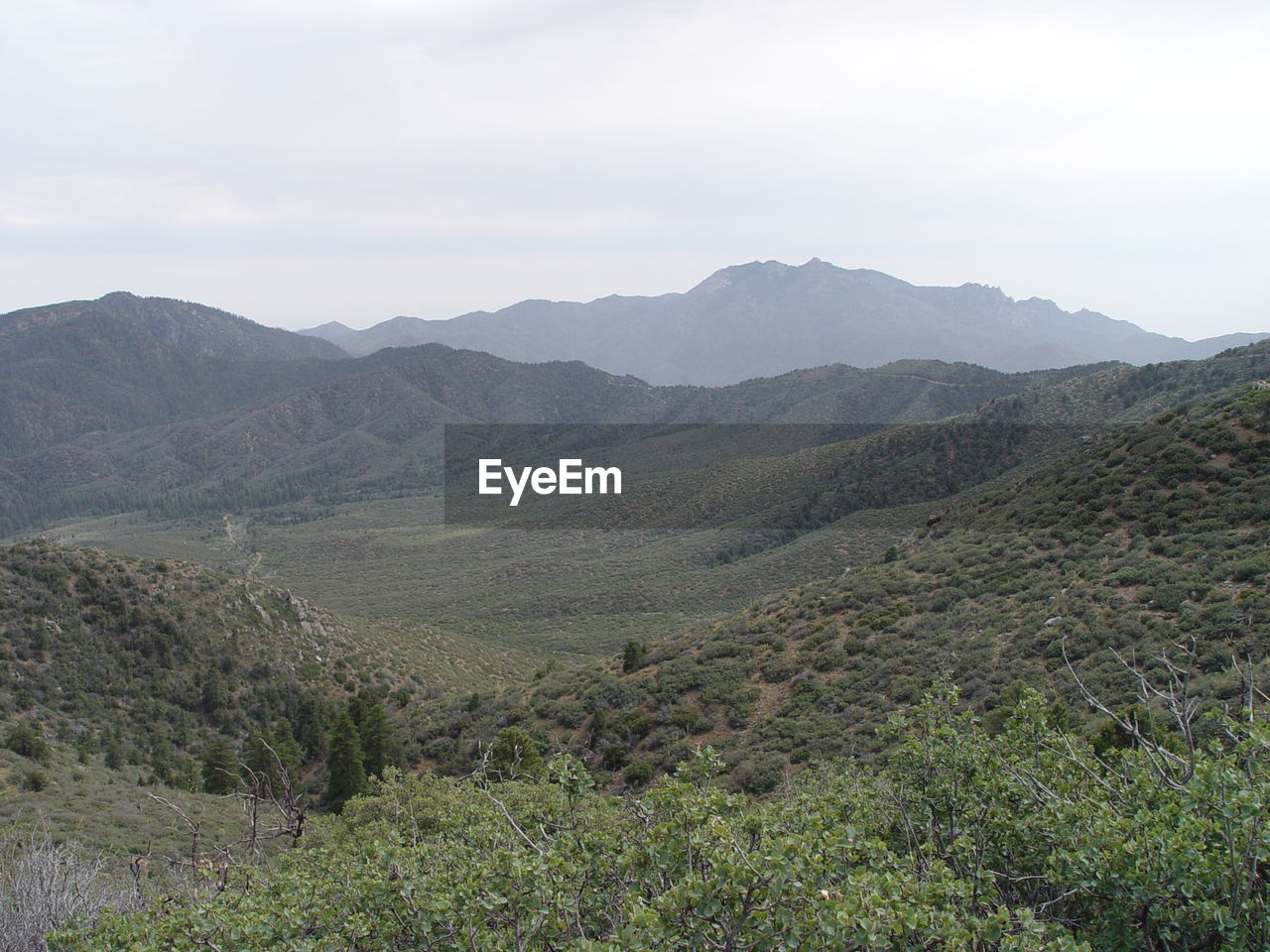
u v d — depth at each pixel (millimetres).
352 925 6102
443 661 67562
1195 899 5340
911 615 32031
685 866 5312
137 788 30125
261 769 34344
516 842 7383
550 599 109438
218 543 199625
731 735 27828
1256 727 5508
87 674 45625
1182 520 28969
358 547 178125
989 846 6805
